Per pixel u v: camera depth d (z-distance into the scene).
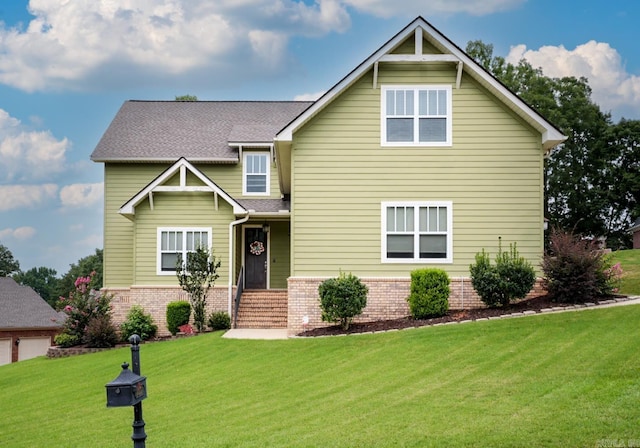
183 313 24.67
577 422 8.88
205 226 25.66
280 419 11.03
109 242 28.98
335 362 15.22
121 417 13.24
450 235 19.97
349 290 18.58
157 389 14.98
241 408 12.24
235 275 26.20
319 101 19.67
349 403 11.55
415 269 19.92
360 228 20.05
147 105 33.81
